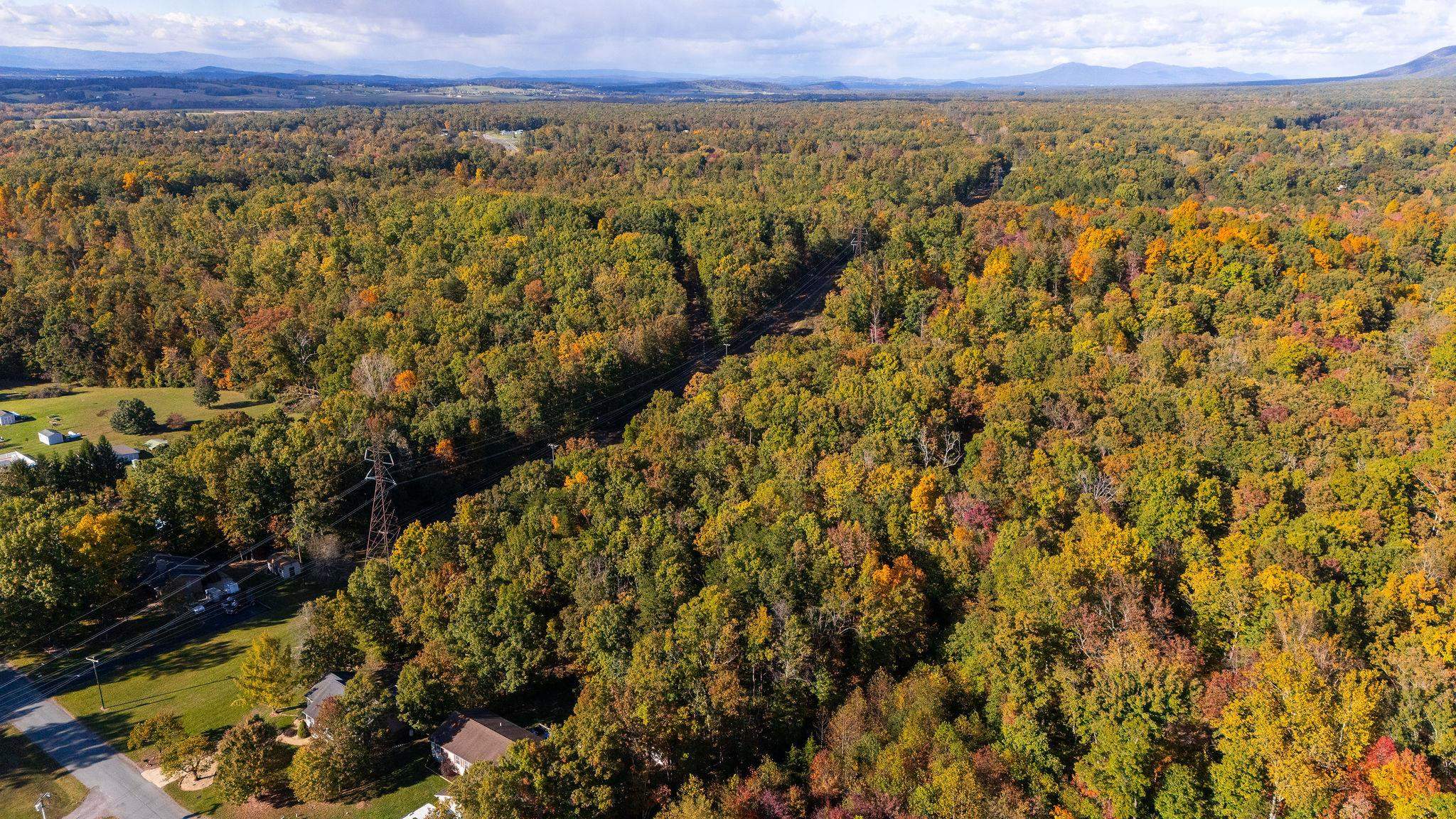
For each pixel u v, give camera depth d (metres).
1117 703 63.19
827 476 100.69
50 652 95.88
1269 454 100.38
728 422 123.38
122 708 87.50
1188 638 73.88
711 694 72.06
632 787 67.62
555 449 132.00
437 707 80.44
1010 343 143.88
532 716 84.75
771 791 66.06
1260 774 58.81
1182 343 140.38
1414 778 54.16
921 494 95.25
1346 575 77.31
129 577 105.19
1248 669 67.06
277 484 112.75
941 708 69.31
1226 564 78.31
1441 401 112.19
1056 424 116.25
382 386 143.25
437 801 69.50
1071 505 93.25
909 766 64.50
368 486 119.75
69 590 95.56
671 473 106.38
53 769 79.38
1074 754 65.75
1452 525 83.25
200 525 112.62
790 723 74.81
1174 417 112.62
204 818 74.12
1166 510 88.94
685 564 88.00
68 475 118.06
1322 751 56.94
